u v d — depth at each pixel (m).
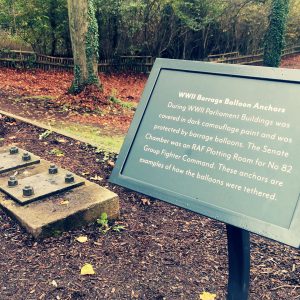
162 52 21.55
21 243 3.54
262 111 2.28
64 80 16.02
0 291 3.01
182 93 2.57
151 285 3.12
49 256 3.40
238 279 2.45
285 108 2.22
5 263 3.31
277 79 2.27
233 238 2.39
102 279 3.17
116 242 3.65
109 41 19.47
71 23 11.36
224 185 2.27
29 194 3.93
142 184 2.52
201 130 2.44
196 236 3.84
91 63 11.56
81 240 3.61
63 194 4.04
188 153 2.44
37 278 3.16
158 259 3.45
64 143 6.18
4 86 12.55
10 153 5.02
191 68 2.57
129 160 2.63
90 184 4.26
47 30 17.62
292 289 3.14
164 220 4.12
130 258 3.44
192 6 20.62
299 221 2.01
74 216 3.72
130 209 4.29
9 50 16.62
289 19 26.58
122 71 19.94
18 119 7.19
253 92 2.34
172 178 2.45
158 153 2.54
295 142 2.14
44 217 3.65
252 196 2.18
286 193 2.10
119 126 9.34
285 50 27.75
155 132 2.59
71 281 3.13
